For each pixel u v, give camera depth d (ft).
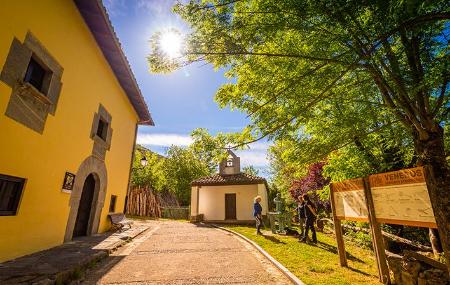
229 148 15.74
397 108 15.81
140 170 85.40
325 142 21.02
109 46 28.43
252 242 28.78
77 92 24.72
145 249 24.99
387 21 10.61
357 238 29.12
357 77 16.42
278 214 37.78
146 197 73.97
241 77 16.89
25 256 17.74
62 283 14.24
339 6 10.06
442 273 13.11
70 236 24.56
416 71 14.08
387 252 19.06
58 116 21.63
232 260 21.08
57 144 21.65
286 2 10.94
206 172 105.19
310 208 29.73
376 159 27.78
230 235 36.99
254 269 18.45
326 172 30.76
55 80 21.06
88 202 29.94
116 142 36.11
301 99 15.69
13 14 16.17
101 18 24.29
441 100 14.28
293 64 14.02
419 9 9.11
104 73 30.91
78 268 16.08
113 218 34.71
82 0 22.52
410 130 15.61
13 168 16.60
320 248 26.04
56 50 20.97
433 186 12.38
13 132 16.49
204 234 36.96
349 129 19.58
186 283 15.33
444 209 12.44
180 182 99.19
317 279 15.67
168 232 38.42
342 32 12.12
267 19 12.25
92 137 28.19
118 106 36.40
